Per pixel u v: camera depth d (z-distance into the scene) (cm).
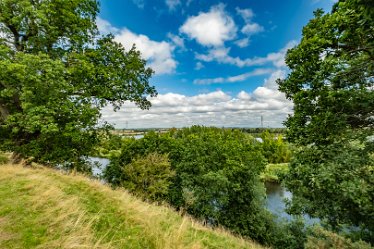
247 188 2111
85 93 1348
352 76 652
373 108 668
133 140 2752
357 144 737
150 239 485
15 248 359
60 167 1374
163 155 2394
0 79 1059
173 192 2272
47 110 1040
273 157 6206
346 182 610
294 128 792
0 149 1319
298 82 760
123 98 1592
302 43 741
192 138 2905
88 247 394
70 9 1292
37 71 1047
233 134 7800
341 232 1040
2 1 1124
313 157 757
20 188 591
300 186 848
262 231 1884
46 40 1281
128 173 2153
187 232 610
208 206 2045
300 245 1593
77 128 1246
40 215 466
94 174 1645
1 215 445
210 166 2323
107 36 1617
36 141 1281
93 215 531
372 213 720
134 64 1598
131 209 638
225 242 655
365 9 337
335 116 675
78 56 1256
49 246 376
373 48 564
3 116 1266
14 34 1319
